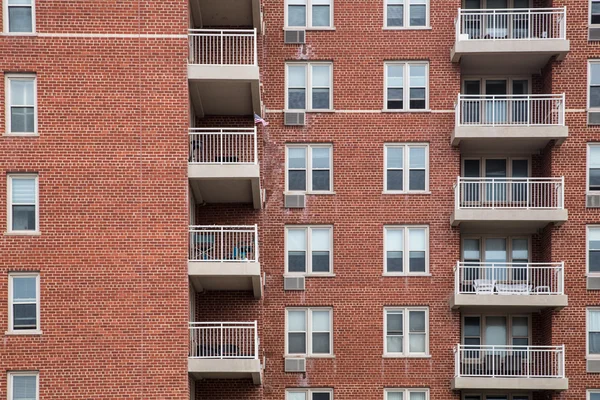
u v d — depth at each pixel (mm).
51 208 34469
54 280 34188
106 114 34906
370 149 41375
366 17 41906
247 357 34781
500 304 39188
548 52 40344
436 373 40250
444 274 40750
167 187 34750
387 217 41094
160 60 35219
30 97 34938
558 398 39719
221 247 36031
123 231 34531
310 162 41469
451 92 41500
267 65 41750
